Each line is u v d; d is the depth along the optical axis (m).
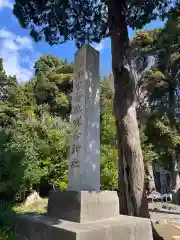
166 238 5.04
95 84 4.58
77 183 4.00
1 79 21.77
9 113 16.91
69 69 25.64
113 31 5.62
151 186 17.70
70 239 2.82
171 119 16.38
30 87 24.12
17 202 8.47
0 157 5.28
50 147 10.12
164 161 19.27
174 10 5.83
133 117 5.20
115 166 9.87
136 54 12.95
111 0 5.69
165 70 15.34
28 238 3.40
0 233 3.33
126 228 3.33
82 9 5.95
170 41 12.45
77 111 4.41
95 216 3.52
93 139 4.26
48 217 3.75
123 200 4.93
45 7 5.73
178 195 16.50
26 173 8.24
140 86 14.69
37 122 11.06
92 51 4.71
